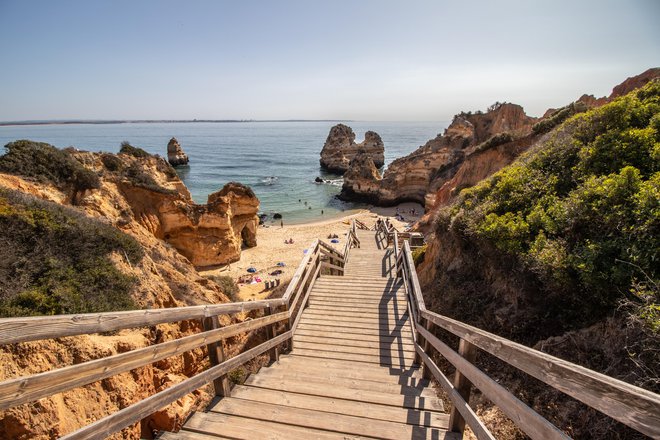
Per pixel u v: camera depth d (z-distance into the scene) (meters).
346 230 36.44
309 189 61.09
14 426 3.14
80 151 19.77
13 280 5.25
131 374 4.89
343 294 8.26
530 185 6.29
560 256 4.16
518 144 18.94
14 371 3.64
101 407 4.16
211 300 10.05
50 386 1.61
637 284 3.22
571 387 1.45
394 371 4.59
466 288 6.44
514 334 4.66
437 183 39.47
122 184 20.56
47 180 13.14
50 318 1.63
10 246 5.58
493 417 3.58
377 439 2.84
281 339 4.87
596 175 5.16
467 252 7.07
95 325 1.89
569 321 4.08
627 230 3.73
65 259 6.21
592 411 3.00
